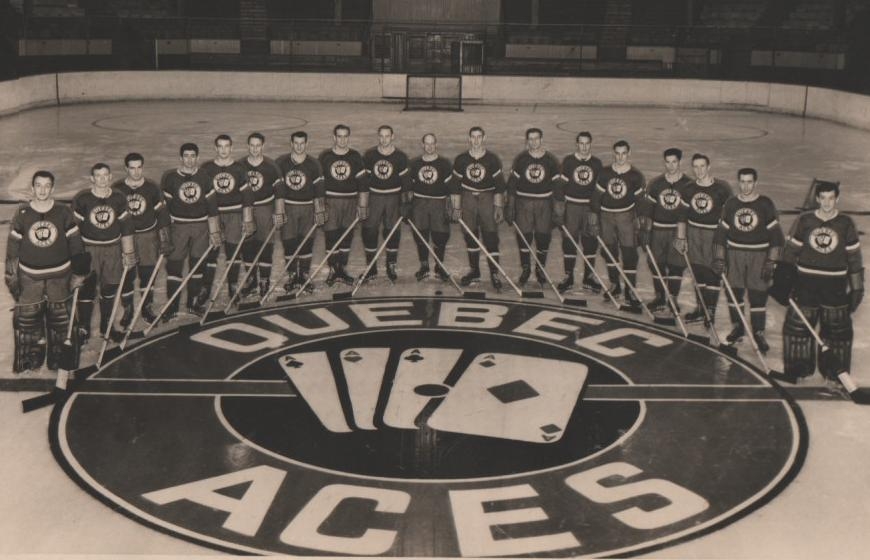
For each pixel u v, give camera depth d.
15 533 4.80
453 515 4.96
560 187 9.28
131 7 34.28
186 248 8.42
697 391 6.71
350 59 33.12
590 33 34.22
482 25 34.22
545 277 9.09
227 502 5.09
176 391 6.63
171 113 25.77
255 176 8.91
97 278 7.76
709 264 8.16
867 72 29.05
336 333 7.88
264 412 6.28
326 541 4.71
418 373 6.98
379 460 5.57
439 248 9.62
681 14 35.00
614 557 4.60
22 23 29.19
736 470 5.51
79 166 16.53
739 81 29.38
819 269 6.84
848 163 18.30
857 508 5.11
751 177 7.52
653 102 30.19
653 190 8.54
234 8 35.00
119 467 5.50
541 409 6.34
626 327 8.16
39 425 6.08
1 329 8.12
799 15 33.56
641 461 5.60
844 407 6.49
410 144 19.86
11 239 6.92
